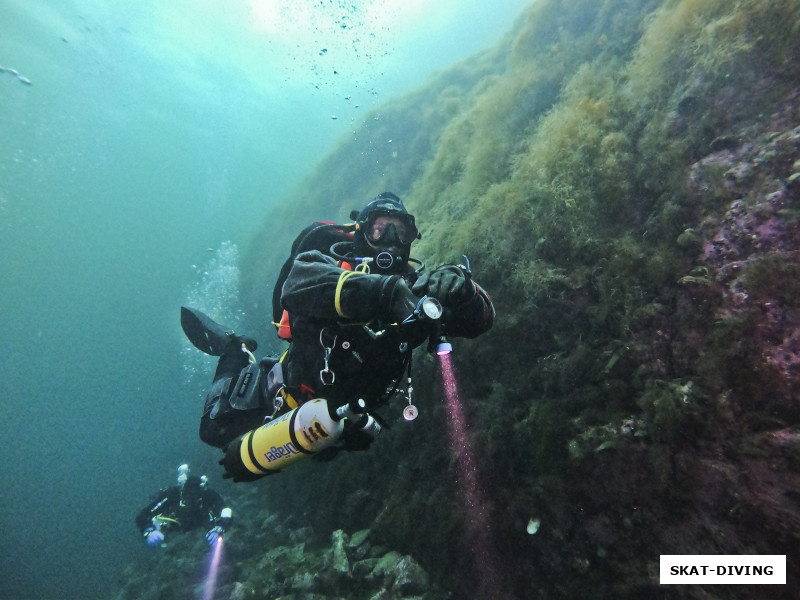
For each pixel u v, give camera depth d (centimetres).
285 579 438
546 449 297
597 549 263
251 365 269
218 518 613
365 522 443
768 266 228
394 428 434
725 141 297
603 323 303
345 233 195
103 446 1653
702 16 352
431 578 350
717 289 248
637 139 358
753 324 223
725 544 209
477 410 367
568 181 359
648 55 396
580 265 332
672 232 294
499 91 627
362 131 1324
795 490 189
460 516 343
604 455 263
